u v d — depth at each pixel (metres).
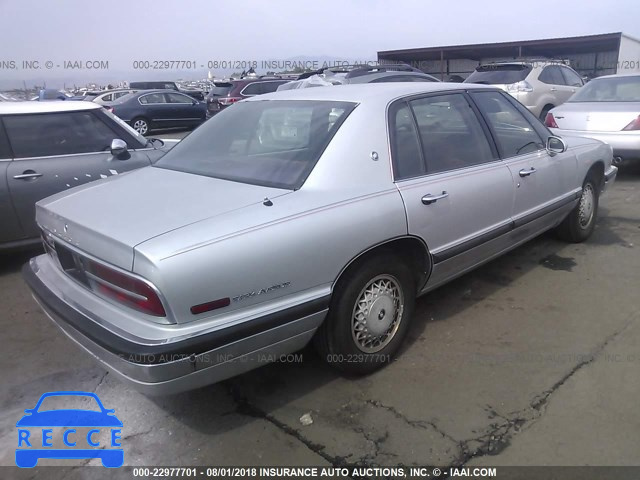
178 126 18.19
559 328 3.50
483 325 3.58
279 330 2.48
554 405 2.72
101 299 2.52
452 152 3.43
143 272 2.19
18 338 3.67
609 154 5.22
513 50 25.30
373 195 2.84
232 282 2.30
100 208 2.70
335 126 2.95
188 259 2.20
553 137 4.21
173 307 2.18
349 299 2.79
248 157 3.14
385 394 2.88
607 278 4.26
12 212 4.73
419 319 3.70
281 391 2.95
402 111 3.22
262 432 2.63
